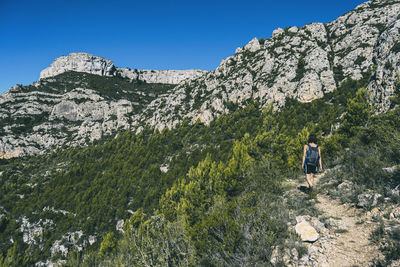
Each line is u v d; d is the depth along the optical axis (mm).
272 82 55406
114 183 46031
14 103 95938
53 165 62688
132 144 62969
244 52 78688
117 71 143750
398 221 3387
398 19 38812
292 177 8391
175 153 52906
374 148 6898
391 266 2531
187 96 77938
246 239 3857
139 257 5180
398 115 7227
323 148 12242
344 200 4750
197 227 4504
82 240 35062
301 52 60438
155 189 40469
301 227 3898
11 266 30531
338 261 2984
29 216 41344
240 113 54406
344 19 64938
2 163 65688
